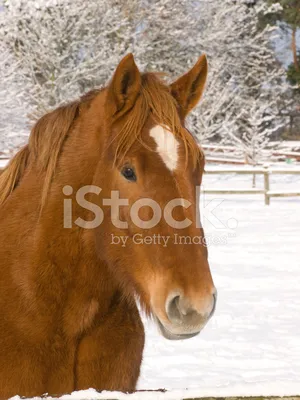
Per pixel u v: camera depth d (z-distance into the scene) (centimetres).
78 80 2786
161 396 259
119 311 350
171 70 2997
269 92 3716
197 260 299
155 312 303
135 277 320
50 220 346
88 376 341
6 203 373
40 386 330
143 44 2769
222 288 976
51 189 353
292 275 1067
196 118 2886
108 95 330
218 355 682
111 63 2683
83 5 2606
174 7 2900
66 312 338
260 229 1578
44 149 363
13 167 384
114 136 326
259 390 258
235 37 3075
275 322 802
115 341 347
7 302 338
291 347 707
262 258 1216
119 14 2752
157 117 319
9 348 330
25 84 2639
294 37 4775
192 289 293
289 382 263
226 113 3136
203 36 2991
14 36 2567
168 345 718
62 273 340
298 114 4825
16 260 347
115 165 318
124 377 349
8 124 2431
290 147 3606
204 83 359
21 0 2558
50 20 2647
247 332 761
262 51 3244
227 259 1207
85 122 360
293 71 4731
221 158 3203
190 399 258
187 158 313
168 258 300
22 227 355
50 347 334
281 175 2841
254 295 931
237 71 3372
